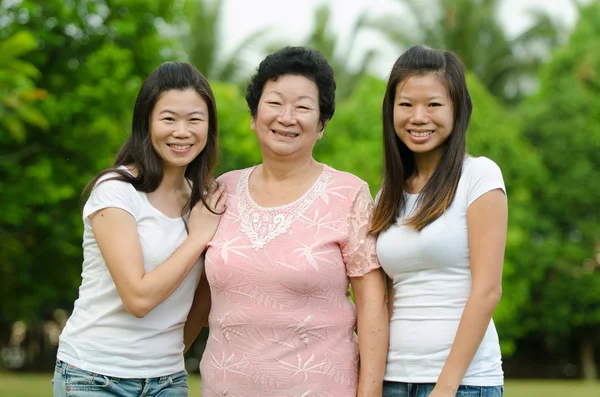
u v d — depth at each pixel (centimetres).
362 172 1587
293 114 342
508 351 1877
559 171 2030
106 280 340
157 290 328
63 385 336
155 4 1325
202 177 360
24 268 1335
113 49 1263
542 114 2055
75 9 1273
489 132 1780
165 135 345
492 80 2269
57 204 1314
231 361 336
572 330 2100
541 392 1491
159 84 347
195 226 350
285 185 353
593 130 2002
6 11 1244
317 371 331
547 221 1998
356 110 1695
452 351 313
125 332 336
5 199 1217
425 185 337
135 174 350
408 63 338
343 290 342
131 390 335
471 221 322
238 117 1630
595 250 2005
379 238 342
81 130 1279
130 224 336
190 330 377
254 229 342
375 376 333
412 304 330
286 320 330
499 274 318
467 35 2188
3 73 924
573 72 2062
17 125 1006
